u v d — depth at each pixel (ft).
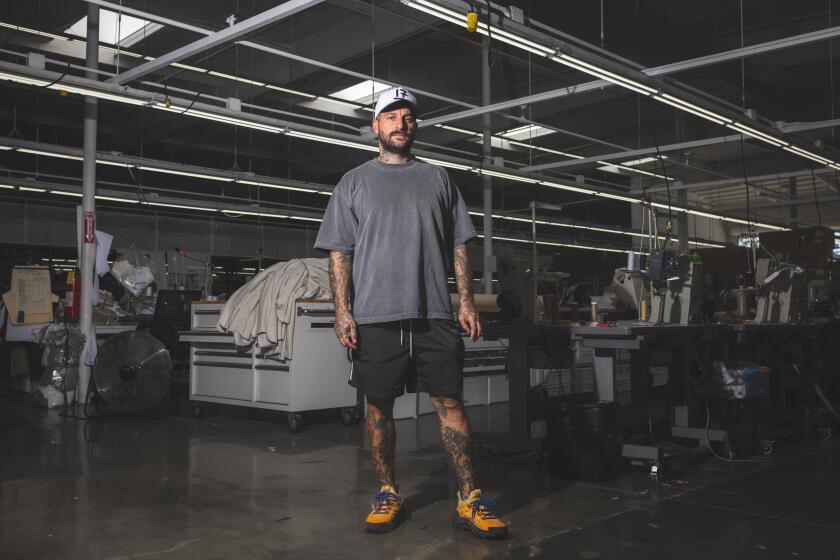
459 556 7.56
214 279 45.93
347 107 42.16
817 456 13.82
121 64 34.60
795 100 43.11
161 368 19.27
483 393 21.98
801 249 26.58
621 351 20.53
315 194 61.62
